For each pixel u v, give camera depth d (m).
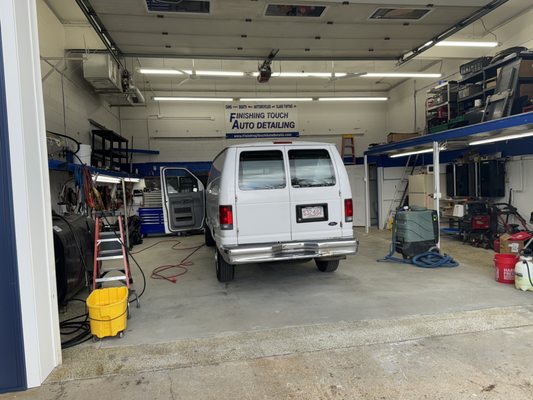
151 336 3.46
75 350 3.17
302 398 2.37
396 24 6.42
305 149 4.70
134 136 13.50
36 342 2.61
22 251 2.59
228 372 2.73
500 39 8.78
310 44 7.29
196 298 4.64
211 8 5.61
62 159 6.38
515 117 5.29
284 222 4.54
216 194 5.04
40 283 2.71
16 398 2.47
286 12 5.82
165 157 13.69
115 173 8.59
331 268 5.61
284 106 14.24
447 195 9.34
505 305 3.95
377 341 3.17
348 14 5.96
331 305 4.16
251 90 13.82
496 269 4.94
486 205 7.81
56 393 2.51
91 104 9.99
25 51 2.70
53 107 7.45
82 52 8.32
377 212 11.50
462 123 7.89
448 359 2.81
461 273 5.41
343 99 12.78
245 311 4.08
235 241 4.43
